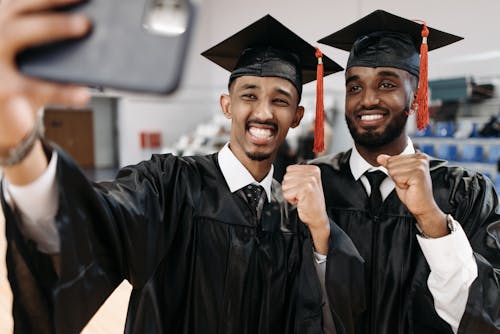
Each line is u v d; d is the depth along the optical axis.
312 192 1.08
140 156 12.19
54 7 0.45
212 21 8.30
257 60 1.14
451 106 5.50
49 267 0.78
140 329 1.07
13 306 0.75
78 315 0.80
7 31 0.44
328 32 6.41
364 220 1.33
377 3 5.73
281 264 1.18
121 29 0.46
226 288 1.12
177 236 1.15
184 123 12.22
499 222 1.26
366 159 1.37
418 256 1.26
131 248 0.96
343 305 1.12
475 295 1.09
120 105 12.06
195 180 1.22
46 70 0.45
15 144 0.57
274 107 1.11
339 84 6.86
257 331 1.14
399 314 1.24
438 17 5.24
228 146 1.27
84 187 0.78
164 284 1.13
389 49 1.26
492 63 4.99
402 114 1.26
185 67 0.45
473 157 5.09
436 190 1.33
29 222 0.74
